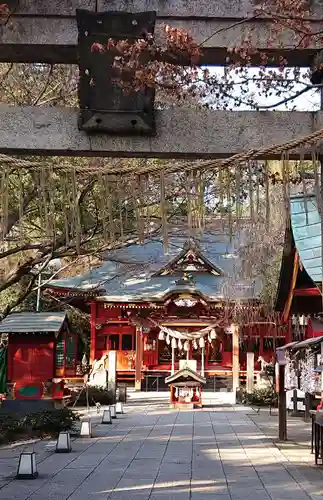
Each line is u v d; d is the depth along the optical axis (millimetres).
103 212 5570
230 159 5449
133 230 14008
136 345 31266
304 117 6117
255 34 6414
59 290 28812
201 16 6387
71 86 15648
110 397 24625
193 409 22562
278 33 6371
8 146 6035
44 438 14688
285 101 6691
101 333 32094
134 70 5965
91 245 18047
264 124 6105
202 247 33344
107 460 11578
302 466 10992
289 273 13273
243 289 28000
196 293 29375
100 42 6020
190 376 23156
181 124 6094
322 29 6391
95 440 14336
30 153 6180
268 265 22609
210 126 6102
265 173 5898
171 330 29547
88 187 13375
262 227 19531
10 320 18031
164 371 32125
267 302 24703
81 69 6020
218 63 6727
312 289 13305
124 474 10195
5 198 5574
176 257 33156
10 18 6234
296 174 7754
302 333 23391
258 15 6277
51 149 6055
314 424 11672
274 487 9219
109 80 6004
